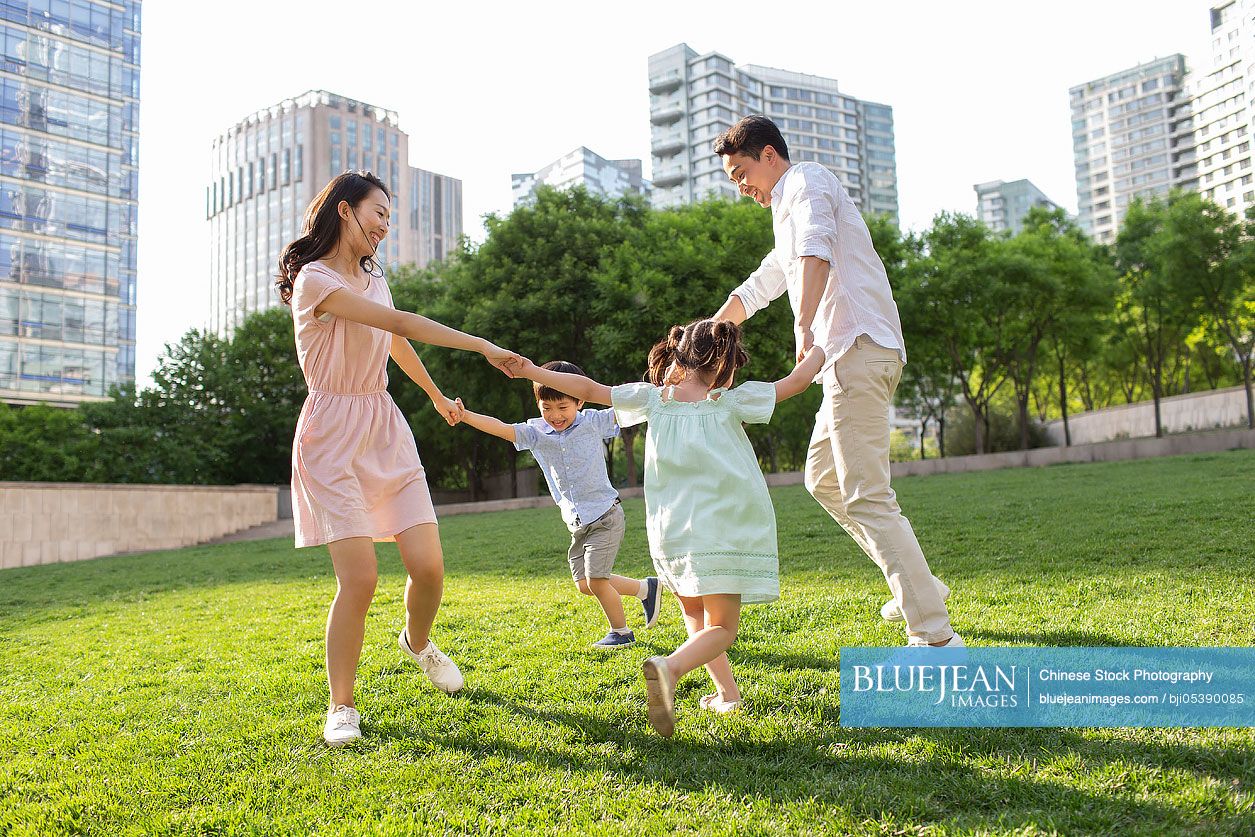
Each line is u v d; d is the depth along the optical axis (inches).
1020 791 87.4
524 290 880.9
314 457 123.4
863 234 141.4
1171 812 79.5
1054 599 175.0
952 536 288.4
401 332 121.3
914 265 984.3
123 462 1026.7
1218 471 440.8
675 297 794.2
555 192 956.0
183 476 1058.1
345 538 120.6
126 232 1889.8
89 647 214.8
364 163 4286.4
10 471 1021.8
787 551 291.4
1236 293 953.5
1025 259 919.7
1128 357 1300.4
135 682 165.8
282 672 162.9
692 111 4377.5
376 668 158.7
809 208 136.1
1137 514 298.0
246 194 4328.3
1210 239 916.6
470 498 1170.0
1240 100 3959.2
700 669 142.9
